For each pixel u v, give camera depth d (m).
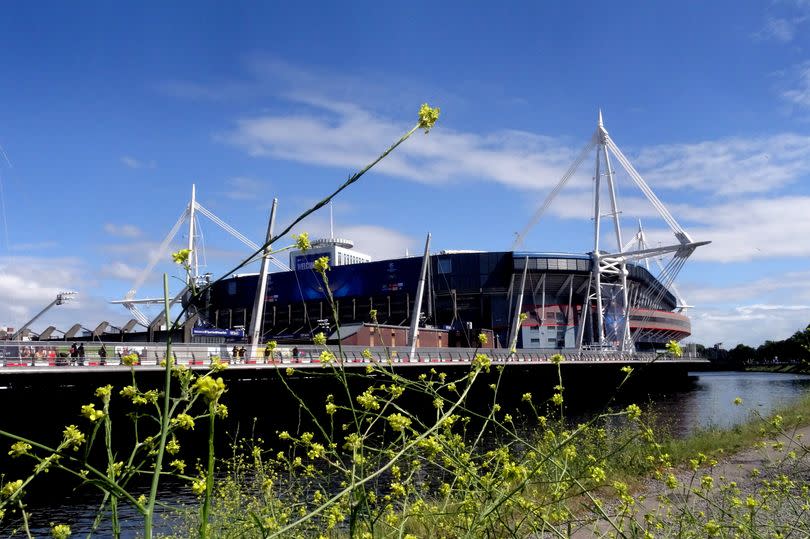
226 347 44.81
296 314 142.12
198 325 78.00
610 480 8.62
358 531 3.93
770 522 5.41
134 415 2.88
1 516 2.66
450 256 134.50
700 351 198.25
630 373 4.04
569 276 133.12
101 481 2.13
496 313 133.88
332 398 4.50
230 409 43.31
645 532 4.70
